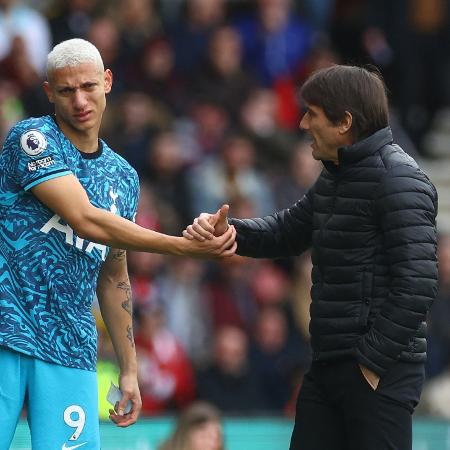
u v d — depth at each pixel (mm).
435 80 48281
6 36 41625
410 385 17922
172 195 39906
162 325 35188
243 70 45875
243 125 43031
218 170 40625
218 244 18797
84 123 18375
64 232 18375
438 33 48062
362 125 18109
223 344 36156
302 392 18688
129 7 43188
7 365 18109
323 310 18125
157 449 26844
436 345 38156
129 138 40562
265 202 41000
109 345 32000
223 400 35875
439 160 49062
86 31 42375
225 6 49656
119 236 18266
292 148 43219
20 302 18219
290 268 39094
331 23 48875
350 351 17922
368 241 17891
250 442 30250
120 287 20109
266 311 37719
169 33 43938
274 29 46438
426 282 17516
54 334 18297
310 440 18469
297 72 46406
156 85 42469
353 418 18016
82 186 18500
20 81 41031
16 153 18250
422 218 17625
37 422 18234
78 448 18422
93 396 18625
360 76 18203
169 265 36875
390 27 48125
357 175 17938
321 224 18250
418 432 31156
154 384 34344
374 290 17859
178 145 40781
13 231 18328
